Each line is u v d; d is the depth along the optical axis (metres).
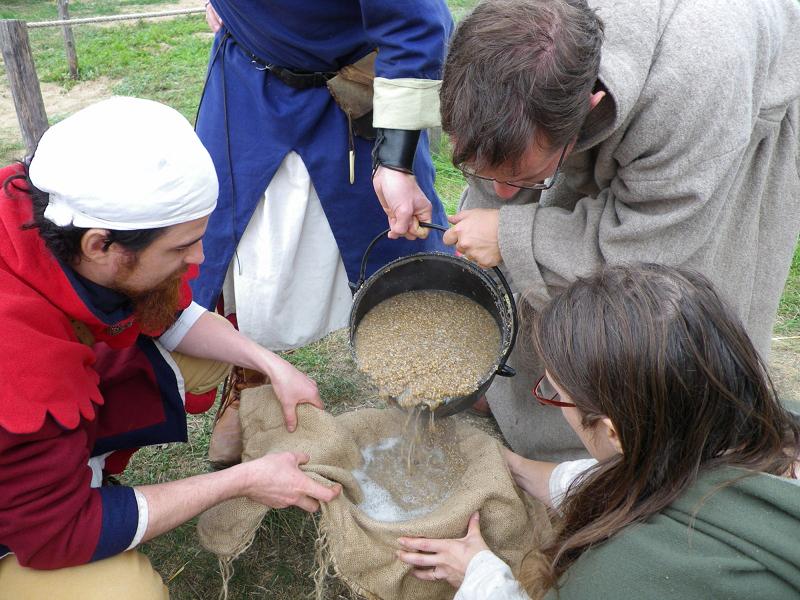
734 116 1.64
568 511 1.37
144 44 7.25
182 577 2.08
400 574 1.72
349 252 2.36
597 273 1.25
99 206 1.30
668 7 1.63
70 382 1.42
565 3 1.44
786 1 1.86
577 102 1.42
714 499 1.10
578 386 1.19
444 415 1.85
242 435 2.10
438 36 1.94
